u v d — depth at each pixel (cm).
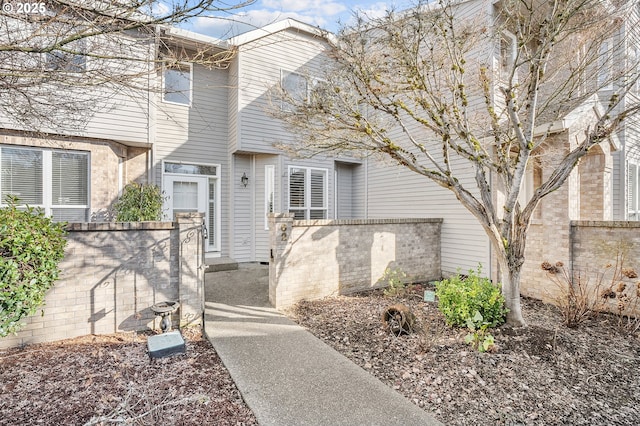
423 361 368
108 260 436
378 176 1048
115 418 251
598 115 635
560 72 566
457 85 476
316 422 262
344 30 485
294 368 354
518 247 443
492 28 542
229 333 454
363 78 461
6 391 295
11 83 285
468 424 261
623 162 784
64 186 661
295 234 601
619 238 539
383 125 719
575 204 598
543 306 592
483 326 405
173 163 872
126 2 263
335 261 651
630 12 477
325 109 475
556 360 364
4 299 311
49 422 253
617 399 297
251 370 348
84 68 306
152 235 463
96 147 690
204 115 912
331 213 1042
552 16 368
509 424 261
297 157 615
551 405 287
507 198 430
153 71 318
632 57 498
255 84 891
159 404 274
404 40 451
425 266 793
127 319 446
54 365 346
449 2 434
